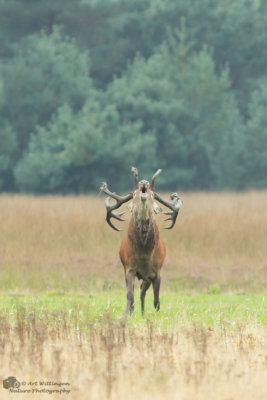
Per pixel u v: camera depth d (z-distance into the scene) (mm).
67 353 31719
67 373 28969
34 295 55125
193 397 25672
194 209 96062
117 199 44375
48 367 29672
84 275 61594
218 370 29062
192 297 54906
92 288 58875
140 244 42594
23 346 32031
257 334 36625
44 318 39656
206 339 33438
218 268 64938
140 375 28234
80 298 53281
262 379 27859
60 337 34875
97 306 47438
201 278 61688
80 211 87812
